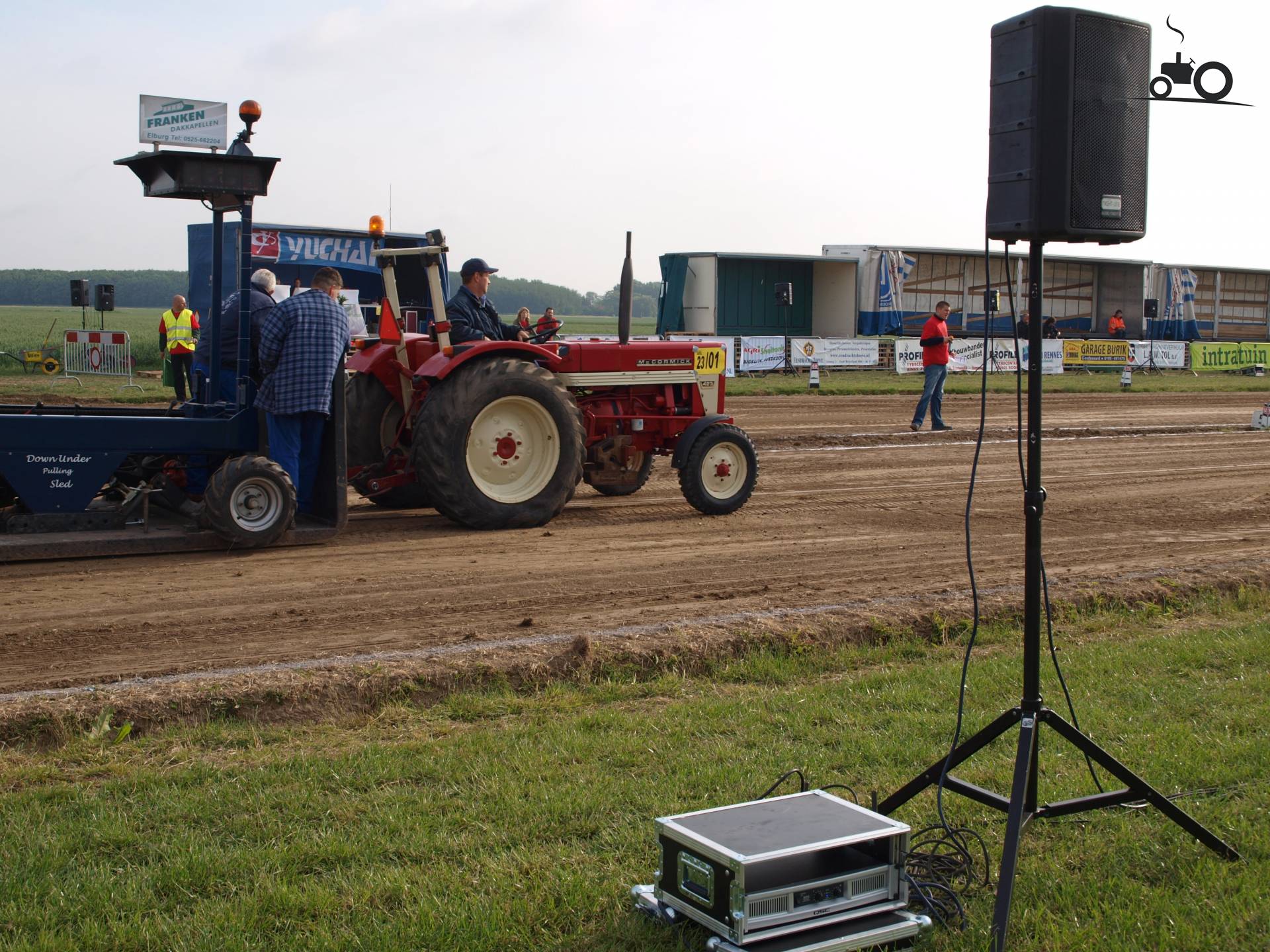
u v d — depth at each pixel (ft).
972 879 11.67
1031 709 11.81
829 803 11.23
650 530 30.63
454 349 29.86
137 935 10.32
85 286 87.35
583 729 15.94
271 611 21.63
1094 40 11.44
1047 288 113.39
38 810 12.97
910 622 21.33
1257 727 16.07
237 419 26.71
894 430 56.24
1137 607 23.44
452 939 10.33
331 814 13.04
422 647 19.35
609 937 10.47
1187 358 110.83
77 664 18.21
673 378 33.53
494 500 29.96
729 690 18.13
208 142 25.66
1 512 25.71
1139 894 11.39
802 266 105.40
